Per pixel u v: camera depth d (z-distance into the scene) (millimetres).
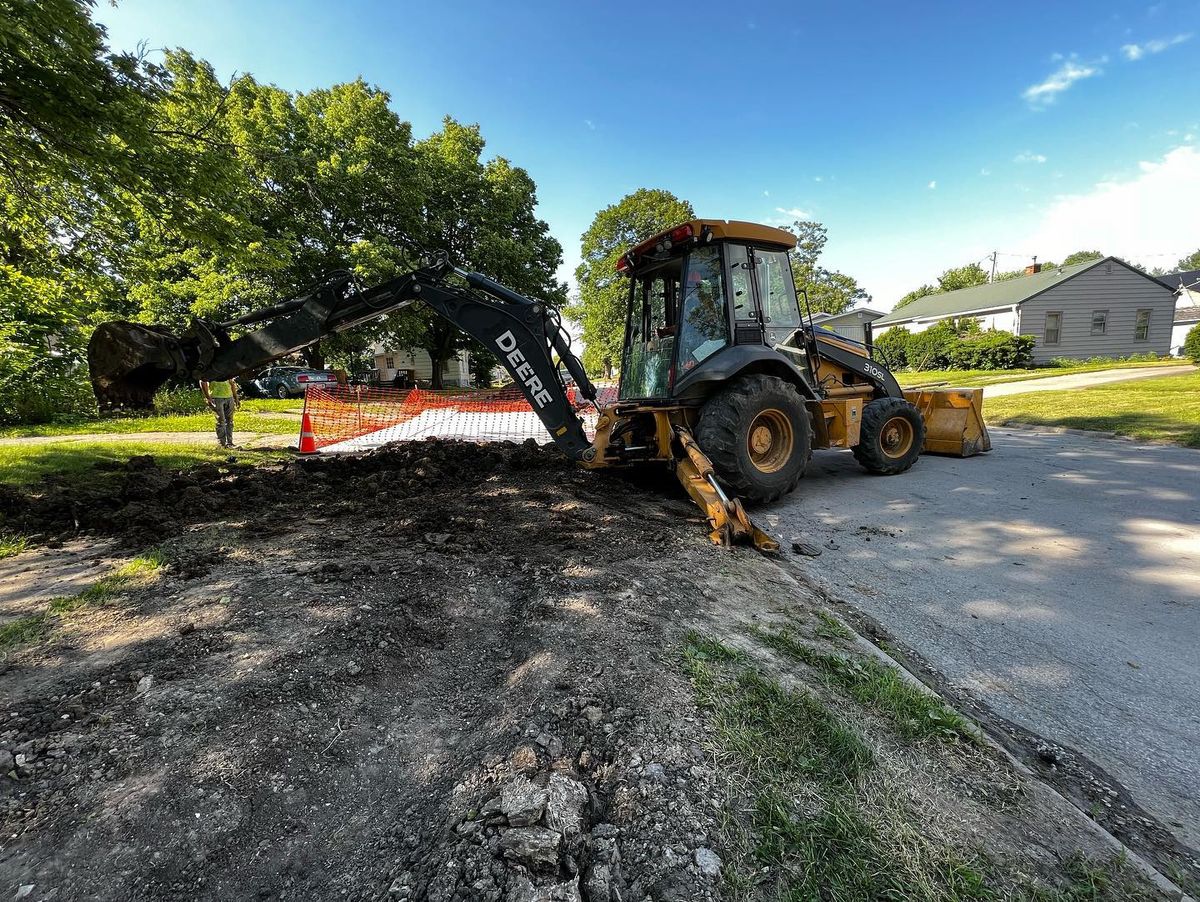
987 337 23500
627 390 6215
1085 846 1531
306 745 1838
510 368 5043
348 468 5875
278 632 2416
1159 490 5184
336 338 21031
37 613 2625
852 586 3379
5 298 9039
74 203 6191
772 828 1497
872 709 2061
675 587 2982
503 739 1847
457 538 3621
